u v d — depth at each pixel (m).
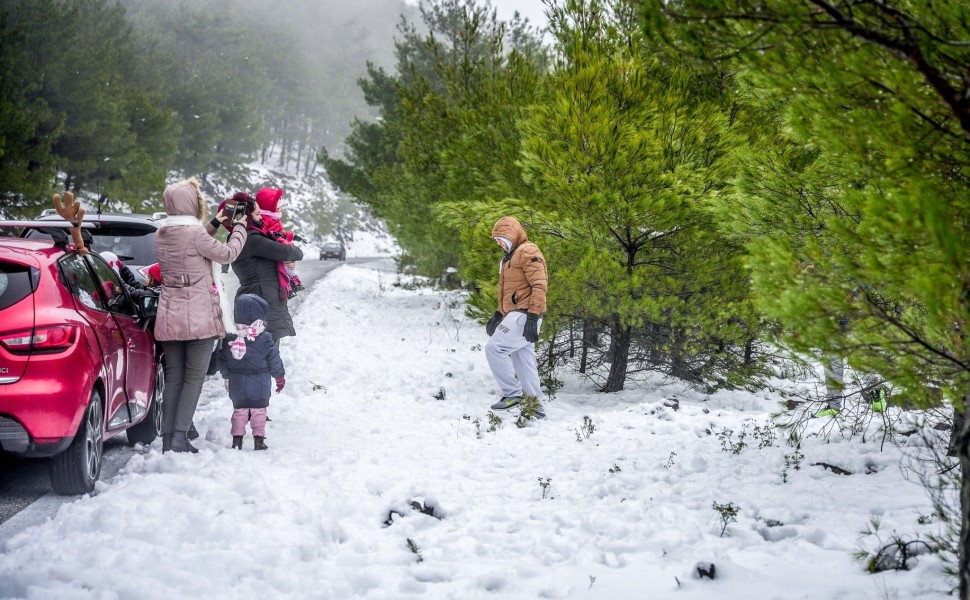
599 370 10.80
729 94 9.04
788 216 5.15
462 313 17.66
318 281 26.77
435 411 8.17
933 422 6.04
